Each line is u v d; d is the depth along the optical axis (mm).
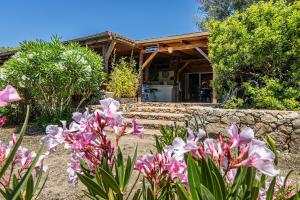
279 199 1276
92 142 1125
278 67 6688
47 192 3176
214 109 6348
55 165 4395
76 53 8555
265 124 5793
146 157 1158
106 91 11047
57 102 8828
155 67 17141
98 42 11484
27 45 8766
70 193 3162
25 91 9461
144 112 9984
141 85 12406
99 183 1110
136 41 11984
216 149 1000
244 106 7320
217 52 7391
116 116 1126
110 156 1148
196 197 849
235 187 912
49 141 1119
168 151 1146
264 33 6570
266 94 6477
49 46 8625
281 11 6887
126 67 12125
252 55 6746
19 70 8367
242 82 7223
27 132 7824
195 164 875
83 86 9086
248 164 838
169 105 10547
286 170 4277
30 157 1222
